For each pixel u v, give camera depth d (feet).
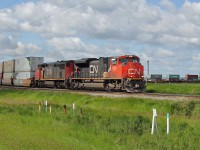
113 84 147.43
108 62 150.82
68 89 178.29
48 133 62.03
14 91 181.88
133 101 105.91
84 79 166.40
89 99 123.44
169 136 56.95
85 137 58.75
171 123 70.90
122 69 141.08
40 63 228.02
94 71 159.84
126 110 102.06
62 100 135.74
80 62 170.60
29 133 61.82
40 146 50.57
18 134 60.59
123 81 140.56
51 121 79.20
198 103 89.35
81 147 50.44
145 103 101.14
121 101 108.88
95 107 112.57
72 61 180.55
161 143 52.16
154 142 53.21
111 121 72.69
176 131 61.87
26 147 49.62
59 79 186.70
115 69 144.87
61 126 71.51
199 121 76.28
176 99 101.19
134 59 143.74
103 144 53.47
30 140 55.11
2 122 77.00
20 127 69.36
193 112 85.97
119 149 50.44
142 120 72.08
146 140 54.75
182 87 198.18
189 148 49.65
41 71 207.51
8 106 112.47
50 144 52.21
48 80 200.54
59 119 82.33
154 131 62.75
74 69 177.17
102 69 153.89
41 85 209.36
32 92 165.17
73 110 94.17
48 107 111.04
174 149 49.70
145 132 62.64
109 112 96.84
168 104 94.73
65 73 180.96
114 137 59.41
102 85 154.61
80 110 96.02
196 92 162.40
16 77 246.88
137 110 99.09
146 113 94.02
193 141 53.42
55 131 64.59
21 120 80.43
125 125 66.90
